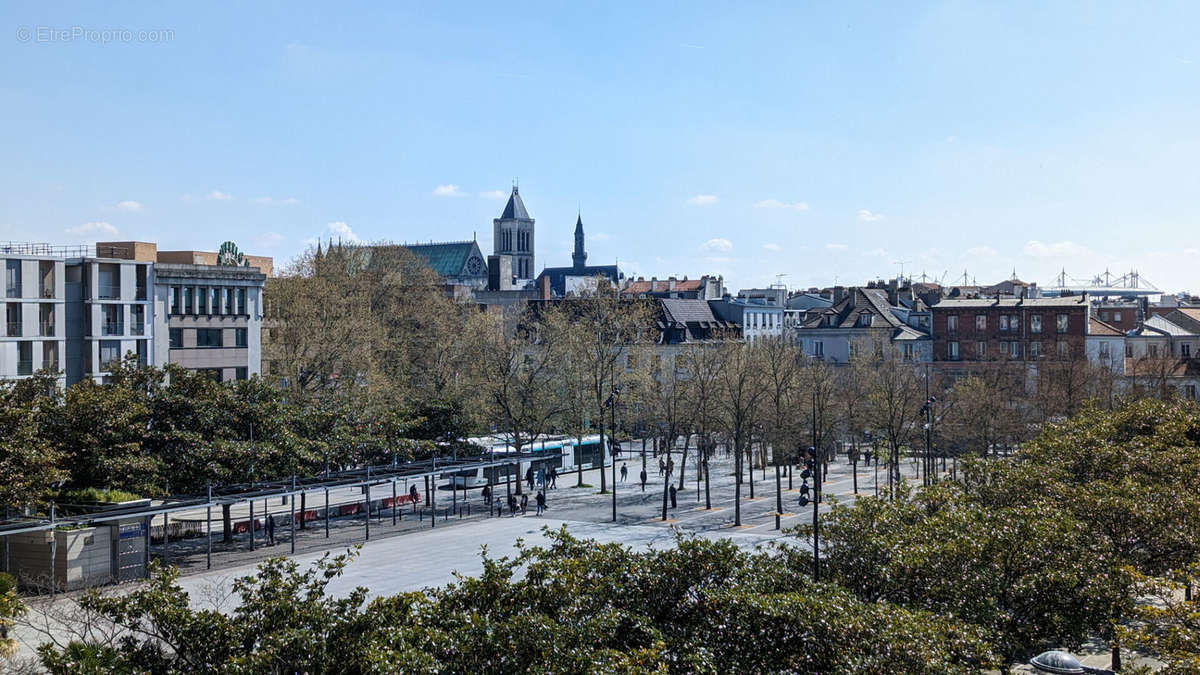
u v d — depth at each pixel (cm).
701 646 3008
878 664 2823
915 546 3584
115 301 9238
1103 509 4203
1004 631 3416
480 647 2770
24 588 5153
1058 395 9794
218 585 5088
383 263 13225
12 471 5009
